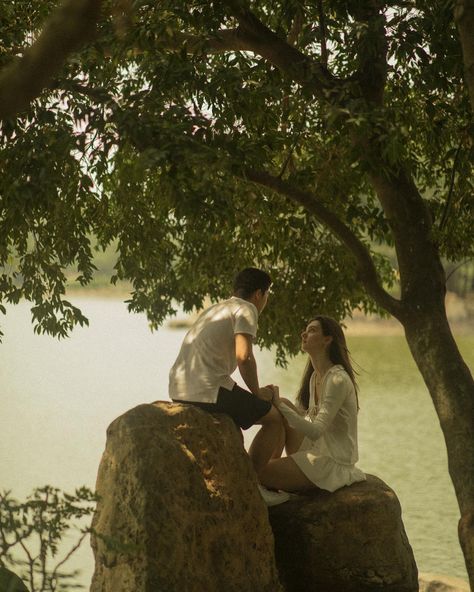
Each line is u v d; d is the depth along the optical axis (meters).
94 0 3.63
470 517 6.53
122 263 8.82
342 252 9.64
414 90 8.68
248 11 7.58
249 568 5.89
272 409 6.32
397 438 27.14
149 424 5.76
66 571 13.41
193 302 9.70
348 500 6.34
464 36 6.34
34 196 6.64
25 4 7.89
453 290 66.81
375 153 7.11
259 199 8.34
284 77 7.95
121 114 6.55
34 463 24.59
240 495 5.93
